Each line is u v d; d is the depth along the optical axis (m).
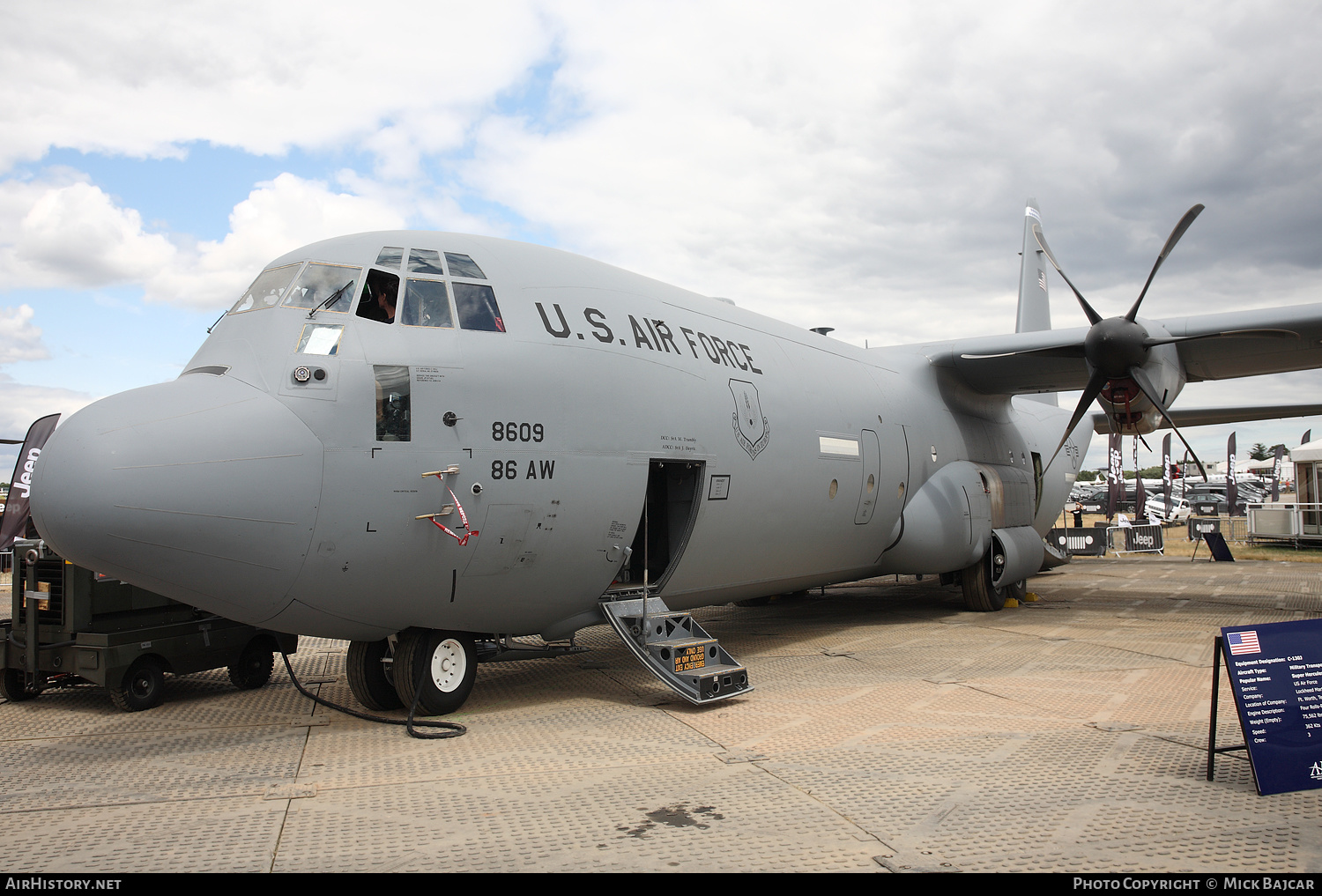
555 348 7.11
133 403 5.88
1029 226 18.30
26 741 6.49
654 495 8.92
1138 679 8.04
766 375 9.39
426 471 6.28
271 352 6.24
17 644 7.85
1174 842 4.14
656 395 7.75
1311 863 3.88
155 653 7.57
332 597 6.21
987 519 13.15
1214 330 11.27
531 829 4.39
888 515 11.48
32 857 4.08
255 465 5.77
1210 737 5.09
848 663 9.09
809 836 4.26
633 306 8.12
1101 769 5.30
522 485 6.70
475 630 7.11
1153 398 11.27
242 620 6.32
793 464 9.41
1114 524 29.59
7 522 9.73
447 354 6.55
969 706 7.08
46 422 9.90
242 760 5.80
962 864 3.89
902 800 4.79
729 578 9.20
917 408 12.37
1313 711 4.97
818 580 11.19
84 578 7.58
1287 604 13.90
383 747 6.08
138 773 5.54
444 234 7.32
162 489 5.52
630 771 5.40
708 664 7.68
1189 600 14.55
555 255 7.93
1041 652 9.60
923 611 13.75
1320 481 27.41
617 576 8.53
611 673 8.81
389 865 3.94
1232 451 38.53
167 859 4.04
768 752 5.80
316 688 8.48
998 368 13.20
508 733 6.43
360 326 6.41
